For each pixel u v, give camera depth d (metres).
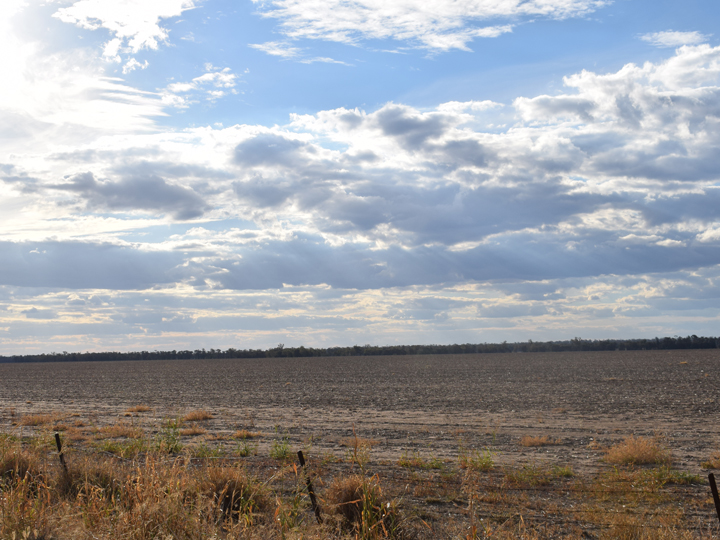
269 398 37.28
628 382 45.69
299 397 37.66
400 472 12.72
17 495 5.84
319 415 26.53
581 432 19.61
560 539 7.71
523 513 9.13
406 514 8.21
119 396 41.31
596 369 70.44
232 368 106.69
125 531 5.13
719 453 14.30
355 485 7.54
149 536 5.11
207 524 5.61
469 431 20.30
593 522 8.60
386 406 30.58
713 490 6.41
